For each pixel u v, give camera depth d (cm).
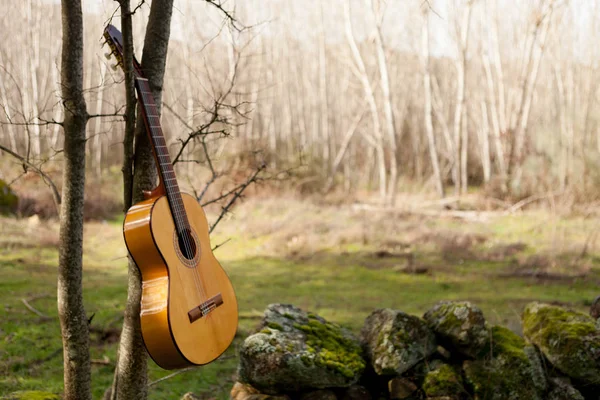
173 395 566
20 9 2408
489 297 1083
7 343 695
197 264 294
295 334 430
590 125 2433
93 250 1445
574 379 426
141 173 302
